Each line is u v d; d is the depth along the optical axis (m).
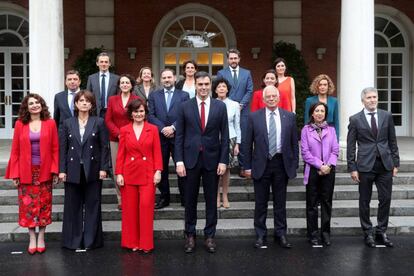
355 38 8.63
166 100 6.89
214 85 6.82
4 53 14.20
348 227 6.53
